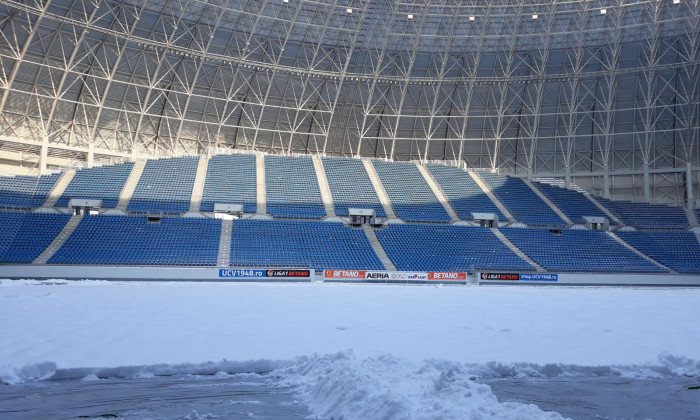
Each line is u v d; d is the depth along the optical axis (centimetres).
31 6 4569
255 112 6238
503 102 6359
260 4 5562
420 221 5925
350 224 5838
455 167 6675
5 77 4856
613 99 6259
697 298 3322
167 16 5434
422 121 6594
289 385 1074
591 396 1014
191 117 6028
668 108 6097
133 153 5800
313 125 6494
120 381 1108
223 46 5828
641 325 1909
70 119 5403
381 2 5769
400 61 6303
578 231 5897
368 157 6738
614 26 5791
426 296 3272
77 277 4338
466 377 1047
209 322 1839
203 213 5531
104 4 5131
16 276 4212
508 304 2753
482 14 5938
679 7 5541
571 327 1842
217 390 1036
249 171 6153
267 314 2117
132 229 5016
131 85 5591
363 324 1859
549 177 6606
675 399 996
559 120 6444
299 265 4866
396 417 730
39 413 883
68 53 5156
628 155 6347
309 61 6150
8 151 5141
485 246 5509
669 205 6231
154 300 2631
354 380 895
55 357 1245
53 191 5203
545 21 5919
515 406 796
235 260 4819
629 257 5453
